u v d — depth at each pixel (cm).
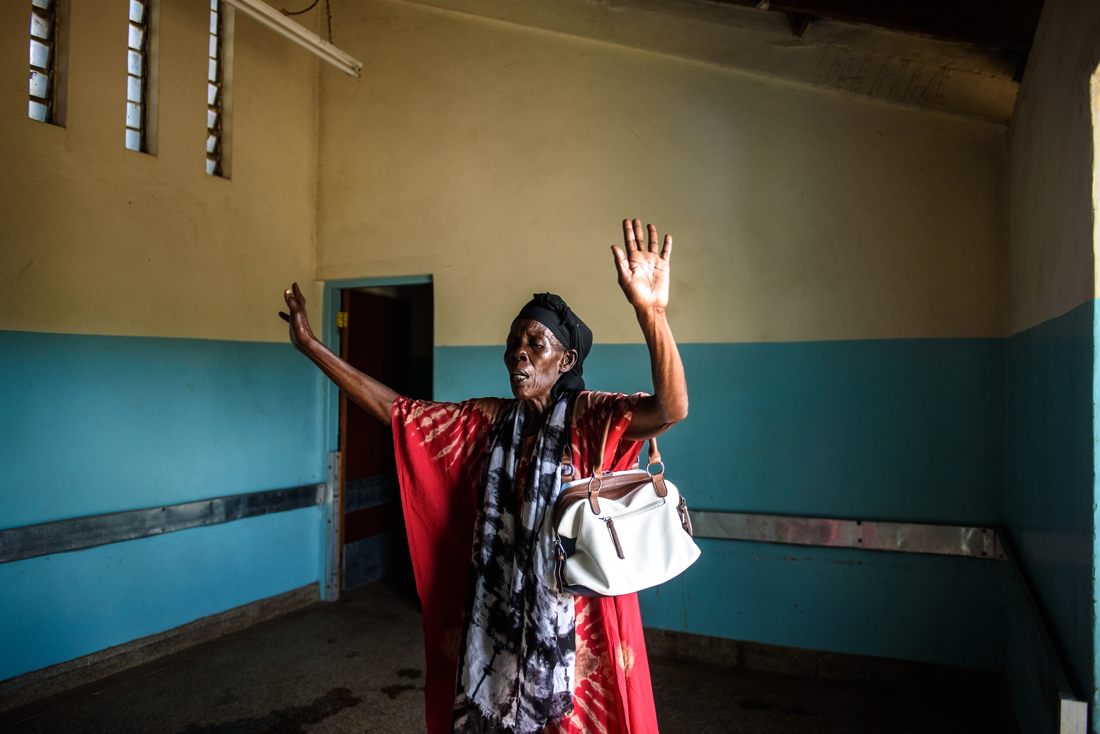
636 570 109
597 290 329
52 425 277
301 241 395
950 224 272
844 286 287
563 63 338
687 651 311
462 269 360
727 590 304
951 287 272
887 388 280
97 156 295
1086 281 132
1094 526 127
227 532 349
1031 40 214
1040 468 185
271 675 300
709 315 308
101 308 295
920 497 275
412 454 138
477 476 135
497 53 354
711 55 304
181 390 328
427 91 371
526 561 118
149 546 312
